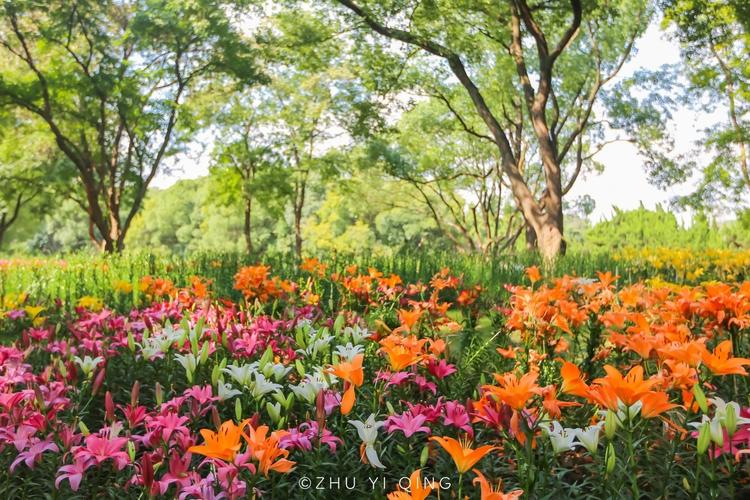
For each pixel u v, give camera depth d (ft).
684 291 12.04
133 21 81.00
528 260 42.63
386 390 9.18
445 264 33.40
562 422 8.45
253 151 109.40
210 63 84.64
